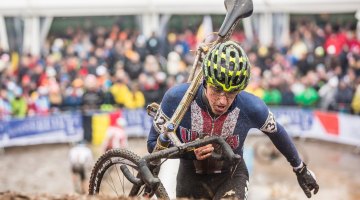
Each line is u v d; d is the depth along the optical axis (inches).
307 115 1050.1
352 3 1141.1
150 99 1032.2
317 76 1060.5
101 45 1089.4
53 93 997.2
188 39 1119.6
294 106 1053.8
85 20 1160.8
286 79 1053.2
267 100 1042.1
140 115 1039.0
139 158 200.8
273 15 1177.4
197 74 215.9
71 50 1067.9
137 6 1145.4
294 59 1109.1
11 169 824.9
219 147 225.3
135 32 1090.7
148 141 226.7
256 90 1029.2
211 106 212.1
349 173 808.3
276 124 225.3
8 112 962.7
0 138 945.5
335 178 776.3
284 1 1160.8
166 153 204.2
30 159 888.9
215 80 203.5
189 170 241.8
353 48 1103.0
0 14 1098.7
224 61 202.5
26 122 975.6
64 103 1007.0
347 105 1022.4
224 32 234.2
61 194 192.4
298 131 1050.1
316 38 1136.2
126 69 1051.9
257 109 219.8
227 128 220.5
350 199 668.7
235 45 208.1
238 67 202.5
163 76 1032.8
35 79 1004.6
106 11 1131.9
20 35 1120.8
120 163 208.8
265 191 693.3
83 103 1007.0
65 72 1026.1
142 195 205.9
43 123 992.2
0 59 993.5
